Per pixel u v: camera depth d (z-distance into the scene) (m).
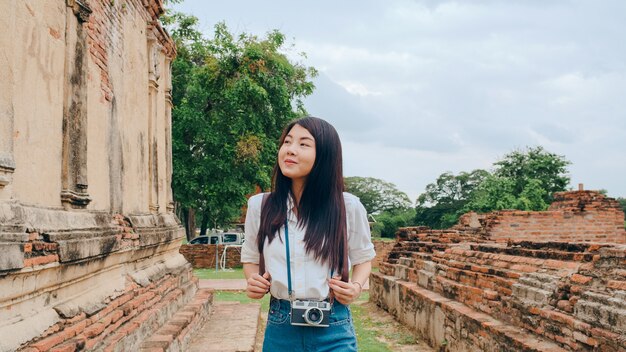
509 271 7.25
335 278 2.61
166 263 8.88
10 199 3.72
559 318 5.55
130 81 7.49
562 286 5.83
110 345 4.81
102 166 6.12
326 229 2.64
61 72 4.86
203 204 25.77
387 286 12.38
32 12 4.25
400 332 10.20
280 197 2.72
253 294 2.64
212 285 17.95
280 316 2.65
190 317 7.57
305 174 2.67
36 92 4.32
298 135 2.70
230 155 23.75
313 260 2.63
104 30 6.27
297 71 26.25
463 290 8.26
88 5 5.30
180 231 9.71
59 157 4.80
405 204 63.03
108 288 5.72
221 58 23.92
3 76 3.66
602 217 14.38
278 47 25.62
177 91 24.89
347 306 2.73
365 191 62.78
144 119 8.34
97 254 5.02
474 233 14.90
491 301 7.19
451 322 8.00
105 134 6.26
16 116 3.97
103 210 6.10
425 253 12.05
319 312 2.53
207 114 24.47
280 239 2.66
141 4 8.14
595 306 5.04
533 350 5.46
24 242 3.56
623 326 4.61
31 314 3.92
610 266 5.34
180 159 23.91
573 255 6.23
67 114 4.91
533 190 28.28
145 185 8.30
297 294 2.61
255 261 2.83
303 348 2.59
